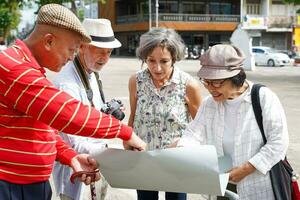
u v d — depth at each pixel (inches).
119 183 110.3
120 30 2269.9
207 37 2101.4
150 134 145.3
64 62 97.5
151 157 100.7
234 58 109.9
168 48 135.6
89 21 131.4
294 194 118.0
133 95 149.1
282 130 112.4
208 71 110.5
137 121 147.6
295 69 1154.0
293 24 2107.5
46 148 99.3
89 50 129.3
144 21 2044.8
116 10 2343.8
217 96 114.3
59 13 93.4
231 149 117.4
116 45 133.3
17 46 94.5
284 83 747.4
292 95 581.3
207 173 97.8
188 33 2078.0
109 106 130.0
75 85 126.8
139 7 2181.3
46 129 99.0
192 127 123.9
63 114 91.7
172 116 142.5
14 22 1259.8
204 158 97.2
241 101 115.8
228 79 110.6
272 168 114.7
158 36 135.3
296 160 271.7
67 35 94.5
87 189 132.3
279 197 114.0
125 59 1723.7
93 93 134.2
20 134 95.8
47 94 91.5
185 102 144.6
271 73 990.4
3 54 92.5
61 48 95.1
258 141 114.8
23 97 91.4
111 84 700.7
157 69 136.9
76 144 121.7
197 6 2078.0
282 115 113.7
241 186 115.8
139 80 147.0
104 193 135.9
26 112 93.2
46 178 100.8
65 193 129.3
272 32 2130.9
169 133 143.9
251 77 871.7
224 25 2064.5
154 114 144.1
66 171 128.2
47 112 91.5
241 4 2065.7
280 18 2102.6
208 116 121.9
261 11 2102.6
